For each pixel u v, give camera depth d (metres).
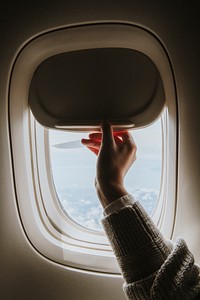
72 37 1.16
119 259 0.92
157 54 1.13
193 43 1.09
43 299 1.37
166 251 0.93
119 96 1.19
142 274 0.89
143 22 1.10
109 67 1.18
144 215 0.95
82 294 1.33
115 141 1.21
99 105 1.20
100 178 1.04
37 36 1.16
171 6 1.08
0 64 1.19
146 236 0.91
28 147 1.31
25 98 1.25
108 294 1.31
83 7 1.12
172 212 1.22
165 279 0.84
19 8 1.16
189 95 1.12
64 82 1.21
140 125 1.19
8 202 1.32
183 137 1.15
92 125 1.20
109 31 1.13
